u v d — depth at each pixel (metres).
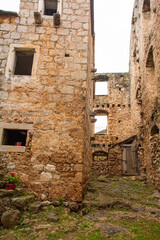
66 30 5.86
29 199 4.20
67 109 5.21
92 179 8.84
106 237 3.15
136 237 3.20
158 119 6.12
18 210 3.65
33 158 4.84
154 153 7.21
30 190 4.59
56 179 4.67
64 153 4.86
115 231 3.39
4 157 4.86
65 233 3.25
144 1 9.30
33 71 5.51
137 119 11.96
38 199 4.49
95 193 5.94
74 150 4.88
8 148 4.92
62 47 5.71
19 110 5.21
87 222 3.77
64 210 4.16
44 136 5.01
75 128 5.06
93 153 15.81
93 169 14.49
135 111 13.05
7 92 5.33
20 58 6.73
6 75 5.45
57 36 5.80
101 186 7.01
